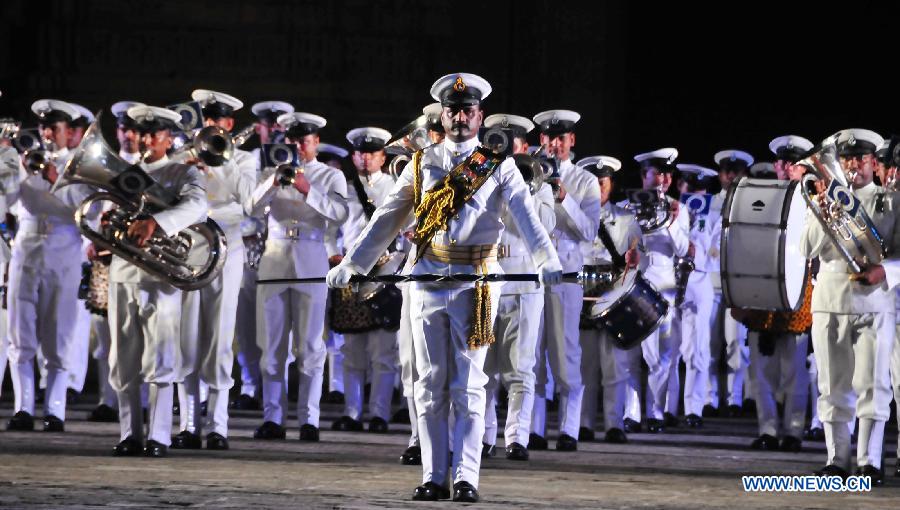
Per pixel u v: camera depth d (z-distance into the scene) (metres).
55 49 44.59
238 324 28.50
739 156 31.20
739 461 21.00
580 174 22.95
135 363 19.17
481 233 15.04
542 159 21.67
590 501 15.27
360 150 24.55
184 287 18.92
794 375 23.50
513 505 14.75
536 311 20.53
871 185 18.45
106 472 16.83
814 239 18.50
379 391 25.30
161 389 19.16
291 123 23.30
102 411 25.98
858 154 18.31
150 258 18.67
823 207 18.09
